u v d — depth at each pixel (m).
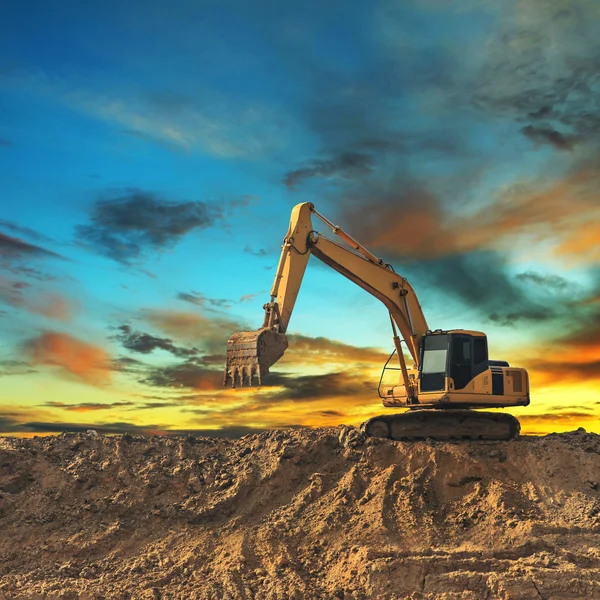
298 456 22.06
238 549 18.75
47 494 21.09
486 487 20.44
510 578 16.61
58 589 17.17
